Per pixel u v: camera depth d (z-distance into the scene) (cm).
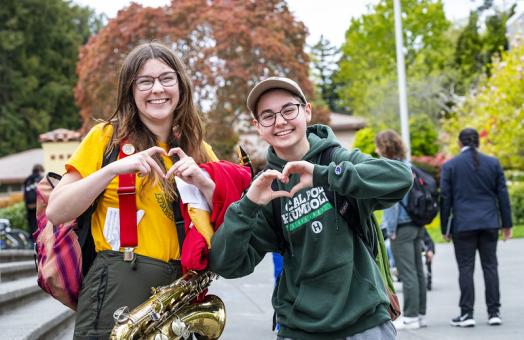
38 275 272
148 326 269
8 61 4681
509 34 4884
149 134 290
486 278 691
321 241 285
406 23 4856
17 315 594
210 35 2747
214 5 2761
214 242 273
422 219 680
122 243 269
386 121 3888
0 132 4456
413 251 691
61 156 3241
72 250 273
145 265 270
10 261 1052
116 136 282
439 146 3531
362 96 4716
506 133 2023
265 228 297
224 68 2709
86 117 2930
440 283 1062
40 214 283
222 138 2731
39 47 4822
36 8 4756
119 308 263
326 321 279
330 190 279
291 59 2747
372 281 286
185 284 275
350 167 264
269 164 308
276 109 296
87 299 269
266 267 1479
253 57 2741
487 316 741
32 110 4578
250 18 2741
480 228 682
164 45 297
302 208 289
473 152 699
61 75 4844
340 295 280
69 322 694
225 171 289
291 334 292
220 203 281
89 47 2991
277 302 304
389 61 4853
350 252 285
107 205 273
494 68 2323
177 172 269
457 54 4847
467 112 3034
